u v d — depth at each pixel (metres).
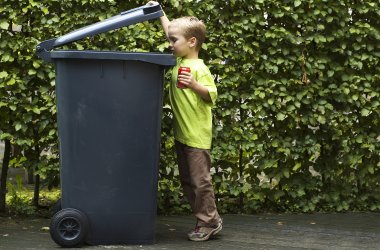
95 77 4.91
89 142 4.94
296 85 6.48
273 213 6.58
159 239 5.32
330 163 6.72
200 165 5.25
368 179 6.84
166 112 6.21
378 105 6.62
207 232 5.32
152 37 6.09
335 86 6.54
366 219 6.34
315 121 6.50
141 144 4.98
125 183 4.98
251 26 6.30
